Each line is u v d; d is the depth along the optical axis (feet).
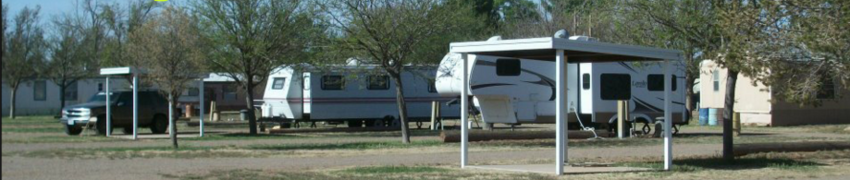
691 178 44.75
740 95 114.21
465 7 77.41
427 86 106.22
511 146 70.74
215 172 47.24
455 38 76.48
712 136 88.58
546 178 43.88
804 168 50.21
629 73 88.69
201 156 59.93
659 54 47.16
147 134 92.94
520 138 76.69
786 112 111.04
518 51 46.16
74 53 153.69
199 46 71.05
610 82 87.86
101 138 83.92
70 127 92.63
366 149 67.26
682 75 91.56
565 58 50.57
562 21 144.97
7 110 171.42
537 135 77.61
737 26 46.75
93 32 153.48
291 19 89.66
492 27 148.46
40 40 156.25
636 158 57.82
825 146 62.28
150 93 94.79
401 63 74.13
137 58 68.54
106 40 148.77
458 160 56.75
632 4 57.41
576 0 147.43
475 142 74.49
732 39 46.93
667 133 48.11
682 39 56.95
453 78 87.86
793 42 44.96
